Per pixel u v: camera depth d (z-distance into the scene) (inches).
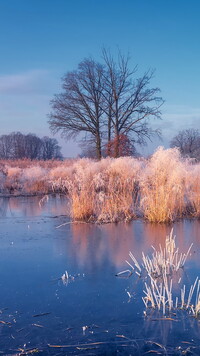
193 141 1934.1
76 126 1464.1
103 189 479.2
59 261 264.2
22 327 170.2
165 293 205.5
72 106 1427.2
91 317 179.3
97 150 1472.7
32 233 355.9
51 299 199.6
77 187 487.2
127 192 460.8
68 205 533.0
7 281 226.1
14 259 269.7
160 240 322.0
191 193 455.5
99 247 301.3
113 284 219.8
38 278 230.5
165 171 431.5
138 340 158.4
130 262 261.6
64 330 167.3
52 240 326.6
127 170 478.9
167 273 236.7
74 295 204.5
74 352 150.3
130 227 379.6
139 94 1389.0
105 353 149.4
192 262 258.5
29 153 2628.0
